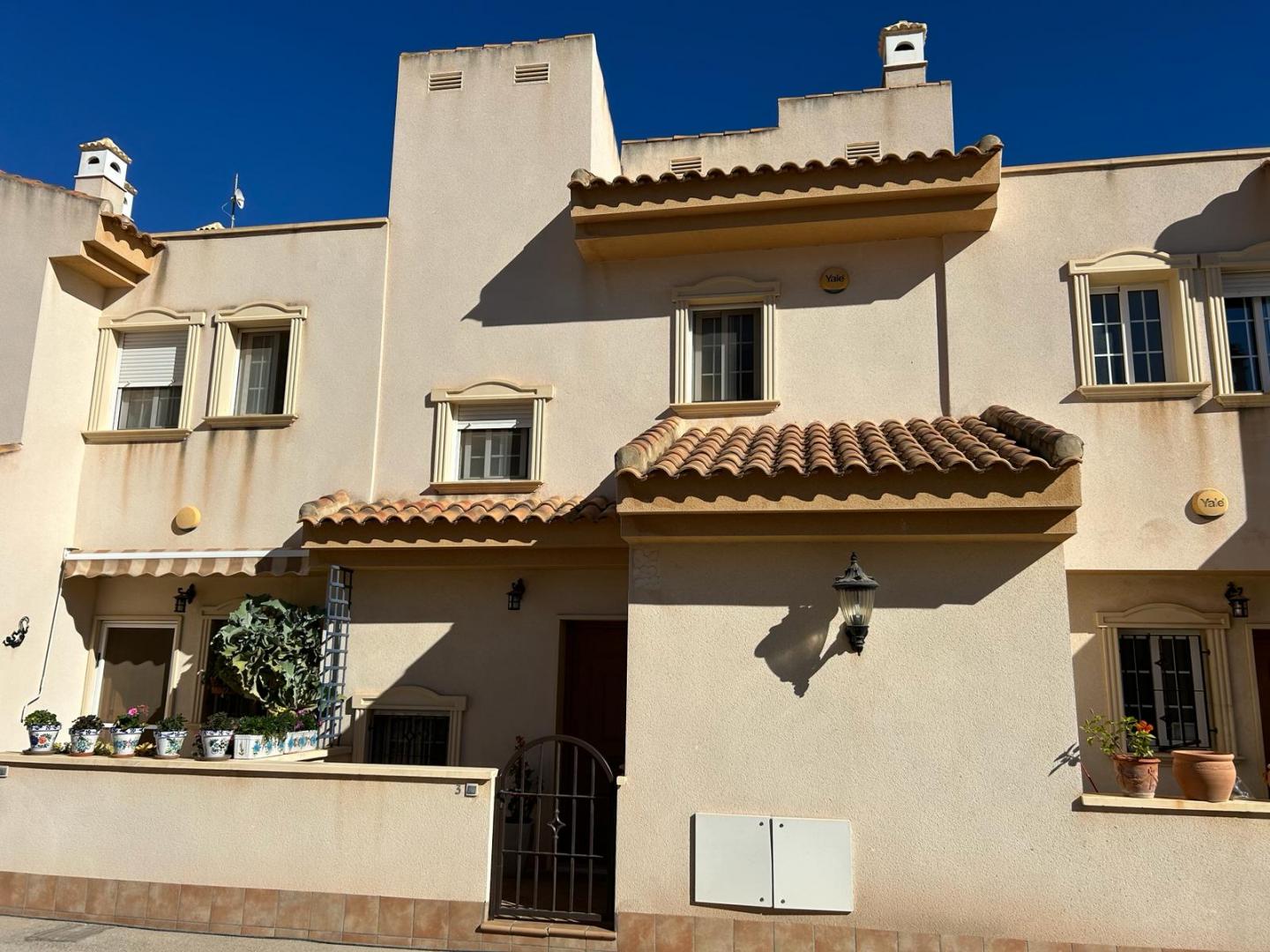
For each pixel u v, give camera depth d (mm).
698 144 16656
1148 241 12492
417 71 15297
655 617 9844
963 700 9164
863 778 9180
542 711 12648
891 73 16578
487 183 14648
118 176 17672
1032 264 12742
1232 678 11758
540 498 13375
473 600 13102
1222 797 8758
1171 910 8531
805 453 10539
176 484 14453
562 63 14852
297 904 9984
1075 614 12203
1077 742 8930
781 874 9086
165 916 10242
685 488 9641
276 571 13367
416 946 9656
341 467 14055
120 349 15219
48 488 13984
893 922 8883
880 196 12422
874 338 13023
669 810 9430
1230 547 11562
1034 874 8773
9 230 14133
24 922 10398
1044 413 12352
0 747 12938
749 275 13523
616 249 13594
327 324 14547
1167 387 12000
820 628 9531
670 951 9141
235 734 10953
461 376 14047
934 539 9430
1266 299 12234
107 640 14750
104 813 10656
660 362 13531
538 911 9820
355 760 12875
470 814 9867
